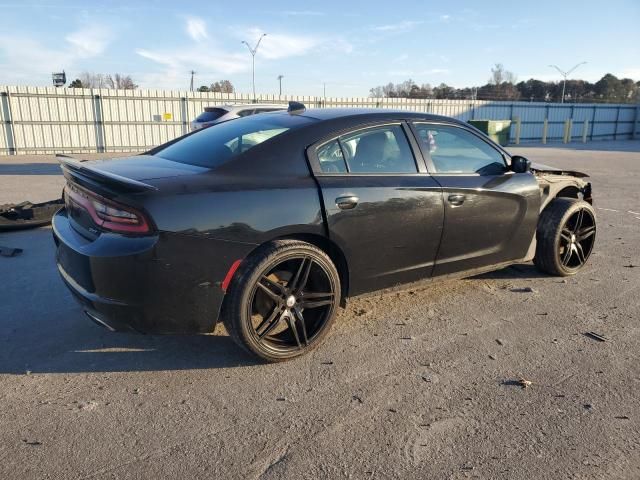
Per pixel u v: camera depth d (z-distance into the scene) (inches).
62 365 123.7
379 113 147.1
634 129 1578.5
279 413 106.0
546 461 92.2
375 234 135.4
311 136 132.0
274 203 119.6
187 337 139.0
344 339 140.3
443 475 88.4
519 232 171.8
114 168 128.3
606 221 297.1
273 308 124.5
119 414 104.7
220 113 495.8
